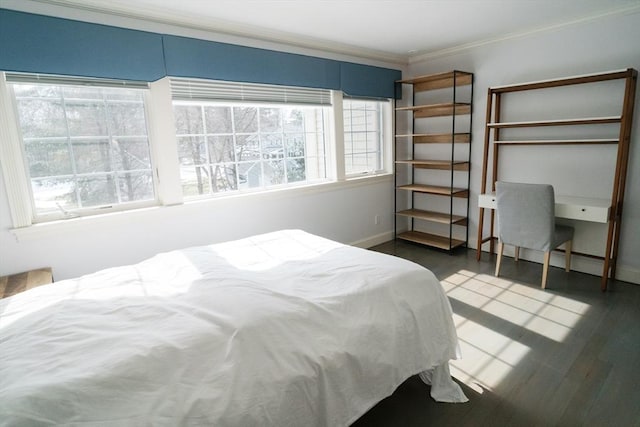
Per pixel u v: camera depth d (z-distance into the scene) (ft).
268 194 11.01
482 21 9.86
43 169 7.72
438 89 13.66
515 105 11.52
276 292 4.94
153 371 3.49
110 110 8.37
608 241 9.29
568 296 9.25
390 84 13.84
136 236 8.78
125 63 8.04
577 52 10.07
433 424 5.29
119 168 8.64
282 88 11.07
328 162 12.92
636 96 9.22
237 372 3.67
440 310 5.80
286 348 4.08
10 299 5.11
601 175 10.05
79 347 3.77
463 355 6.91
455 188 13.62
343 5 8.39
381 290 5.27
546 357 6.78
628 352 6.82
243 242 7.66
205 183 10.25
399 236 14.71
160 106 8.81
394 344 4.98
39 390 3.08
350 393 4.41
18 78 7.09
